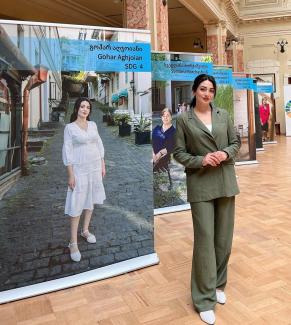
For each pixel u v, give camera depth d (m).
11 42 2.69
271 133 14.52
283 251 3.72
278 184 7.04
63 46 2.89
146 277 3.21
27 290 2.91
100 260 3.22
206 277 2.51
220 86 6.84
